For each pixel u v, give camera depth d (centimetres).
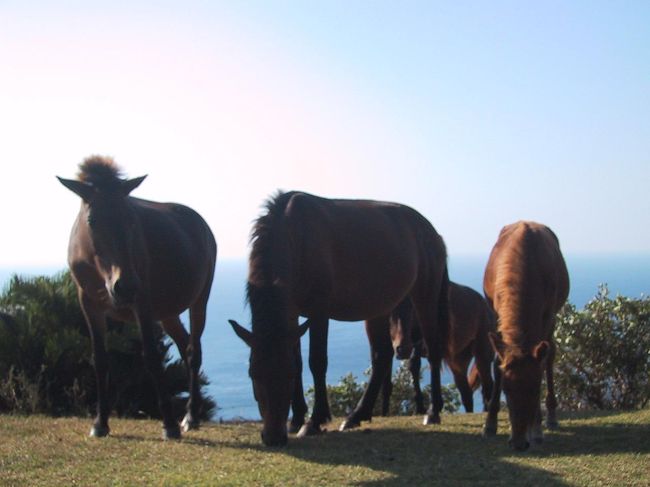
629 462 619
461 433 782
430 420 875
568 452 666
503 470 595
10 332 1050
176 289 806
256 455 646
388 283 864
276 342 658
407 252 897
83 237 707
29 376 1019
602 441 718
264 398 661
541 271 725
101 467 605
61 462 621
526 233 739
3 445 682
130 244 676
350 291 827
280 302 673
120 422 848
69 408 1009
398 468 604
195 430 813
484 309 1305
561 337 1161
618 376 1164
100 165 691
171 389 1126
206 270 880
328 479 568
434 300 954
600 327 1158
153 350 727
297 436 754
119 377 1066
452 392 1414
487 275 820
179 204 902
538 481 561
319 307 778
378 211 895
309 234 774
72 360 1034
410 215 948
